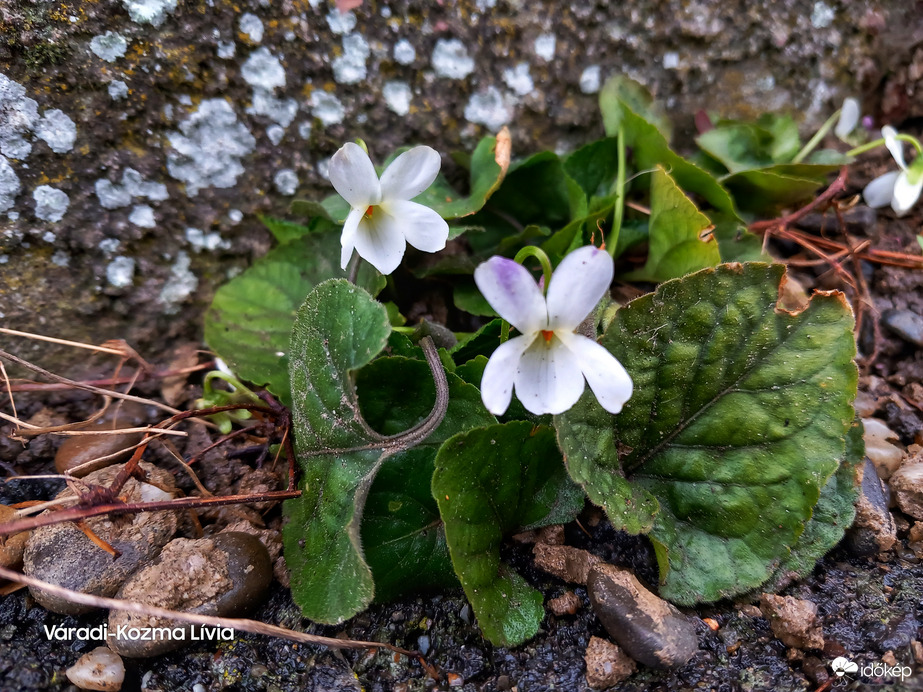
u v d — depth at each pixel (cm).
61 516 9
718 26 16
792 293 14
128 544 10
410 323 14
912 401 14
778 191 15
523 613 10
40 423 13
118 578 10
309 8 13
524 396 8
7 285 13
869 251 15
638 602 9
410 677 10
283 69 14
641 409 10
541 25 15
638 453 11
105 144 13
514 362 8
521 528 11
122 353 13
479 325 15
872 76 18
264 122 14
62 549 10
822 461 10
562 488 11
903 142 18
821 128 17
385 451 10
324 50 14
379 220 10
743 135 16
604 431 10
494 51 15
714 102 17
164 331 14
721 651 10
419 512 10
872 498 11
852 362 9
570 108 16
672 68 16
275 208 15
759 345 10
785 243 17
